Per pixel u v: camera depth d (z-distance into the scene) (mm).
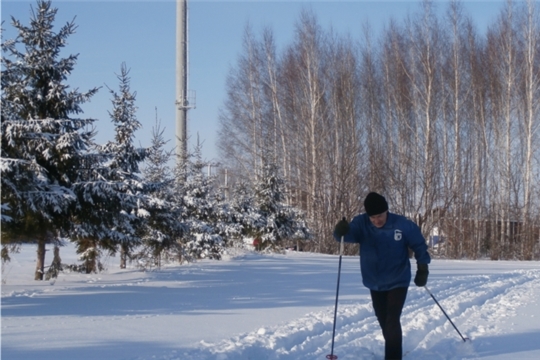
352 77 34469
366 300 9891
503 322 8180
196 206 20766
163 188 15453
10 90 11875
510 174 33688
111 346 6004
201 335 6664
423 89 33750
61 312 8055
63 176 11953
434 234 35156
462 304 9867
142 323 7297
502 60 34312
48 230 12180
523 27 33906
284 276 14062
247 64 35875
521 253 32812
